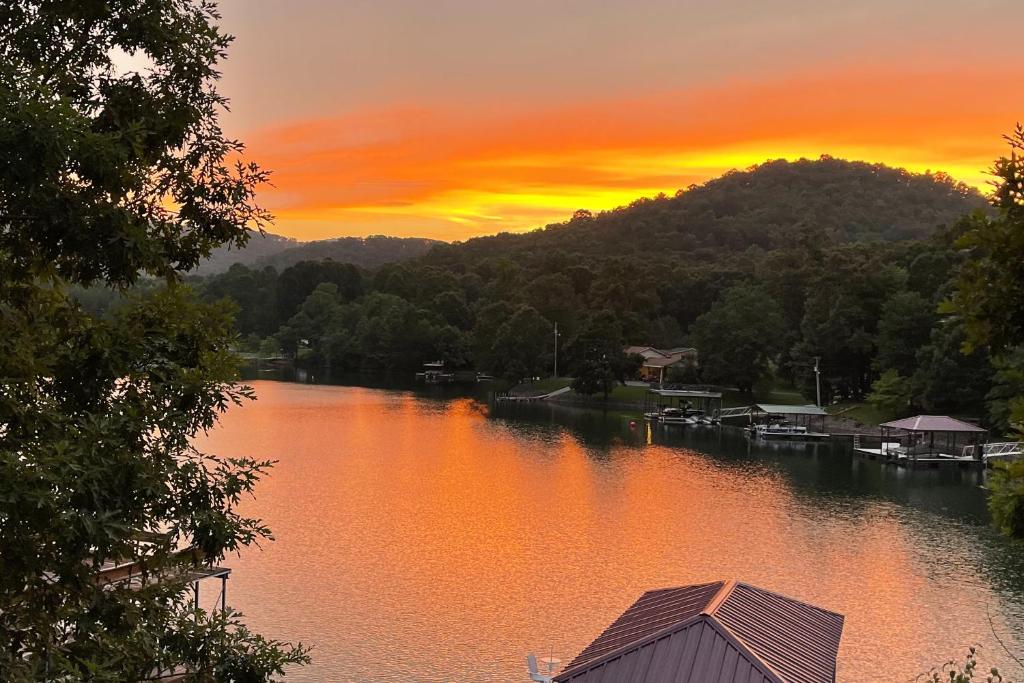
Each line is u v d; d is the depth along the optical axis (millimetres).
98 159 15719
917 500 77000
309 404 141250
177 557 18641
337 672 39031
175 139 19359
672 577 53844
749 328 142125
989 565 57500
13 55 17375
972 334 14062
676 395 135250
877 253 151125
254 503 70562
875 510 72938
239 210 19875
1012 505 14477
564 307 185500
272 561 55062
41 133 14422
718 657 26094
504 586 51469
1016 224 13523
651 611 30969
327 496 73750
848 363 129375
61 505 14844
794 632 29047
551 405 147375
